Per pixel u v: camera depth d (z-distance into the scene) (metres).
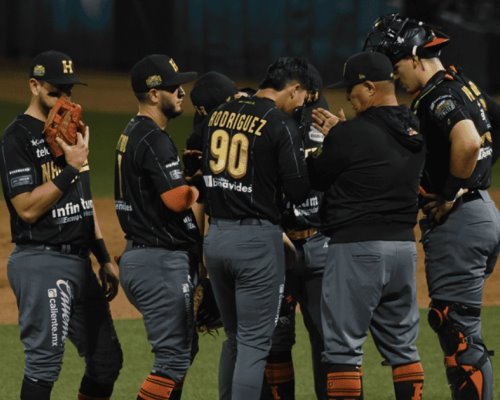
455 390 22.41
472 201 22.39
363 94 21.19
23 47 119.56
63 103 21.50
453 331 22.45
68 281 21.77
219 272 21.84
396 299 21.44
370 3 111.75
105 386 22.84
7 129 21.66
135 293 22.06
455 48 103.94
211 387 27.72
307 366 29.62
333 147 20.83
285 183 21.17
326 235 21.47
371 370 29.33
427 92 21.83
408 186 20.91
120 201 22.17
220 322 23.77
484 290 38.88
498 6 107.06
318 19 112.94
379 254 20.69
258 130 21.09
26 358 21.77
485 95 23.27
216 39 114.81
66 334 21.81
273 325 21.78
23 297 21.59
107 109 91.50
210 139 21.75
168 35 115.81
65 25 119.06
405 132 20.73
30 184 21.27
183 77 22.17
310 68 22.42
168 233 21.77
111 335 22.84
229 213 21.45
